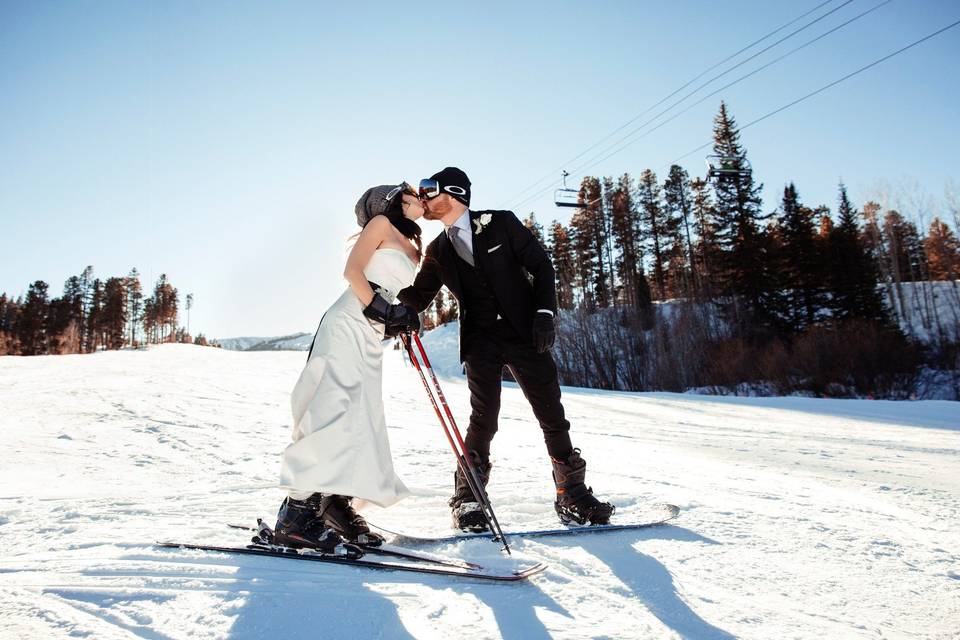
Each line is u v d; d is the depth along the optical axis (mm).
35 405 6809
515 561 2123
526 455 4938
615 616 1634
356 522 2273
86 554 2193
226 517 2805
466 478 2502
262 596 1768
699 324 28812
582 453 5363
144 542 2342
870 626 1603
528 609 1678
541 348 2629
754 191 38938
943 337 27156
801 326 35188
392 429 6410
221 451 4859
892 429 8180
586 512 2629
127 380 9891
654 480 3900
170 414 6570
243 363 15375
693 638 1501
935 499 3359
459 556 2230
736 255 37594
